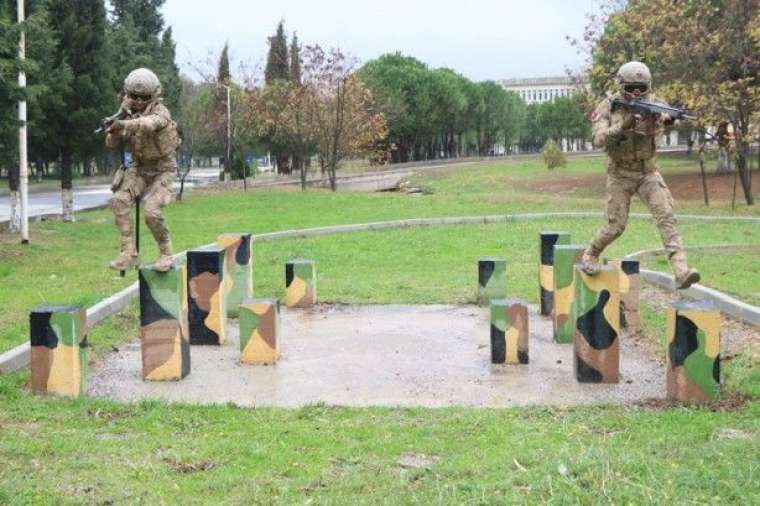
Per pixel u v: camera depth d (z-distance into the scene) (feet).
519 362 26.76
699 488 14.87
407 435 18.81
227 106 140.87
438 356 27.99
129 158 25.59
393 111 187.93
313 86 132.46
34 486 15.51
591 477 15.37
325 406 21.63
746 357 25.49
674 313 21.48
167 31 152.87
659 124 23.49
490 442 18.19
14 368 25.39
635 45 90.68
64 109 74.74
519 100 323.57
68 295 38.06
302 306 37.19
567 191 126.72
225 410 21.20
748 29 77.05
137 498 15.06
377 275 46.34
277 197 102.53
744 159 84.69
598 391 23.39
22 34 53.42
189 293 30.19
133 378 25.40
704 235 62.08
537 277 44.55
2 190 147.23
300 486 15.67
